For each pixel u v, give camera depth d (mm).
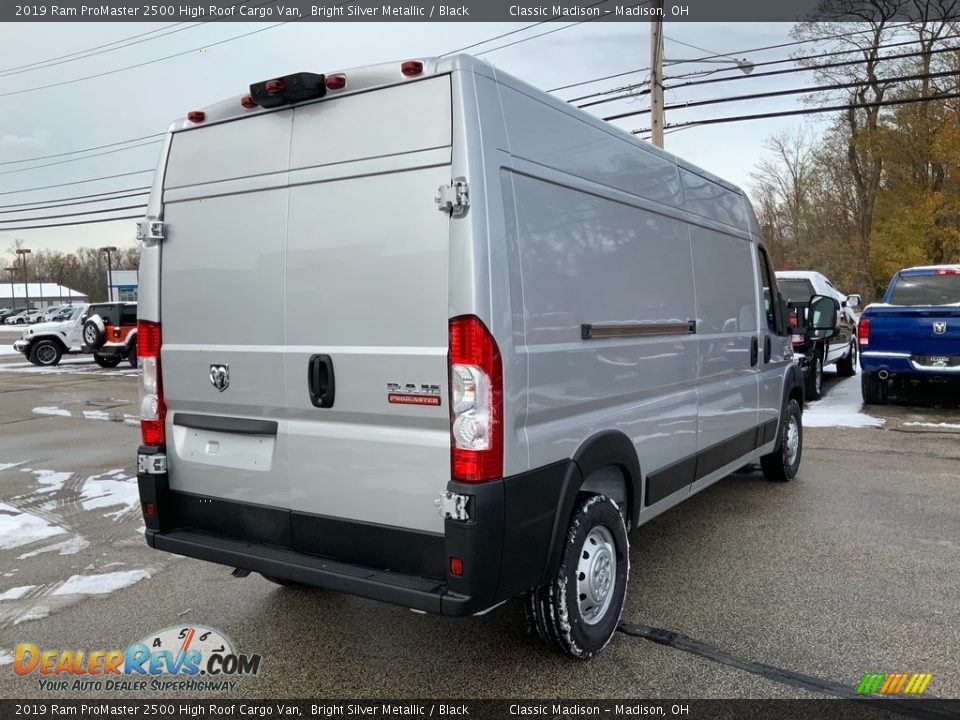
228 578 4543
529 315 3025
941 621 3740
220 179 3531
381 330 3012
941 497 6062
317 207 3193
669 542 5031
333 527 3201
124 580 4531
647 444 4020
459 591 2793
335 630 3791
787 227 47562
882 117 31734
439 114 2881
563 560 3225
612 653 3471
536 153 3154
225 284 3500
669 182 4395
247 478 3467
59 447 9172
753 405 5672
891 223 32688
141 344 3803
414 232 2922
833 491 6301
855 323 15633
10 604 4188
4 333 51375
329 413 3184
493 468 2814
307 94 3199
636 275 3912
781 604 3979
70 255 110625
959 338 9617
